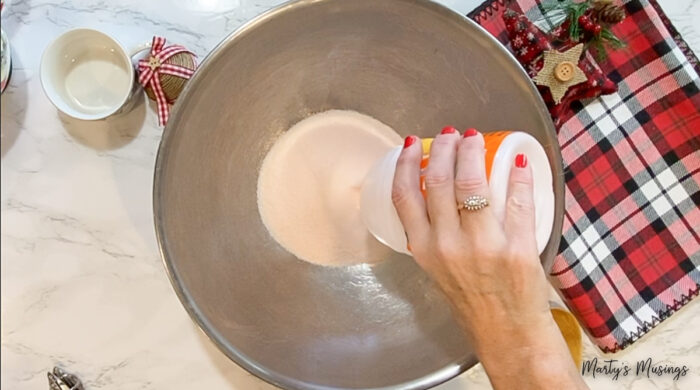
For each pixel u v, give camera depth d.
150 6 0.75
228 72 0.64
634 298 0.76
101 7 0.75
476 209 0.48
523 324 0.51
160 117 0.69
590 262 0.76
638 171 0.77
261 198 0.76
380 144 0.77
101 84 0.73
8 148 0.74
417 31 0.66
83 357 0.75
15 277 0.74
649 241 0.77
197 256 0.67
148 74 0.67
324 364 0.70
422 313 0.71
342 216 0.75
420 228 0.52
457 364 0.63
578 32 0.72
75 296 0.75
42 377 0.75
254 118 0.73
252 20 0.60
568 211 0.76
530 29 0.71
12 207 0.74
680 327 0.79
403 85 0.74
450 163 0.51
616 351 0.77
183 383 0.76
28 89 0.74
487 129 0.71
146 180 0.75
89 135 0.74
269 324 0.71
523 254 0.49
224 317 0.68
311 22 0.64
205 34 0.76
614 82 0.77
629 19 0.76
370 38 0.68
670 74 0.76
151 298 0.75
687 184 0.77
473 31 0.63
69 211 0.75
